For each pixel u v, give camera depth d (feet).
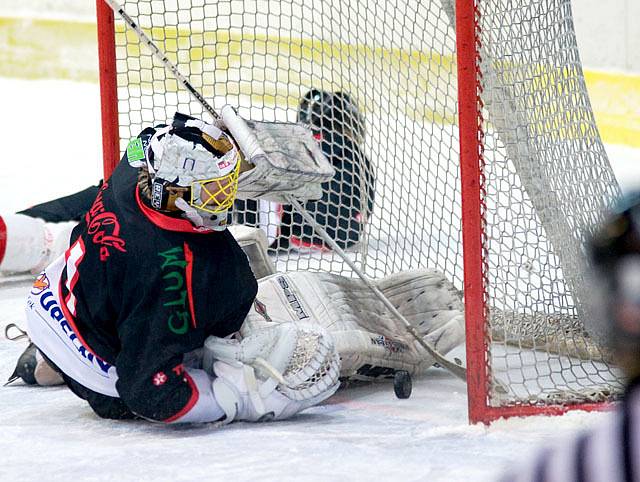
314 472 26.43
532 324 35.60
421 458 27.45
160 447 29.43
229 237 32.50
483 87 31.91
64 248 50.49
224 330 32.42
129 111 43.55
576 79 36.19
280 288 36.47
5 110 107.04
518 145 34.35
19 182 83.51
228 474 26.55
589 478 9.94
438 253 43.06
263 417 31.81
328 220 47.19
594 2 110.52
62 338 32.14
